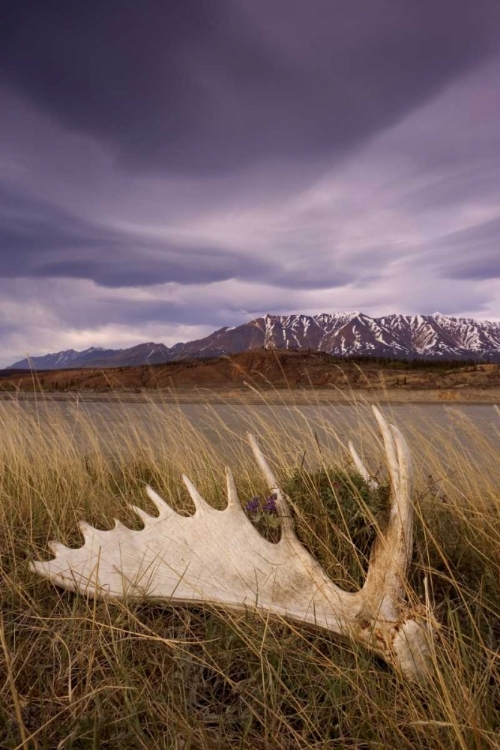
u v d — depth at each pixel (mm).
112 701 1942
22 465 4969
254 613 2350
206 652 2139
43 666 2117
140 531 2861
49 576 2607
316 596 2385
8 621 2416
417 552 2924
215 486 4445
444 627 2281
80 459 5488
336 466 3080
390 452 2398
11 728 1773
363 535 2764
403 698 1948
